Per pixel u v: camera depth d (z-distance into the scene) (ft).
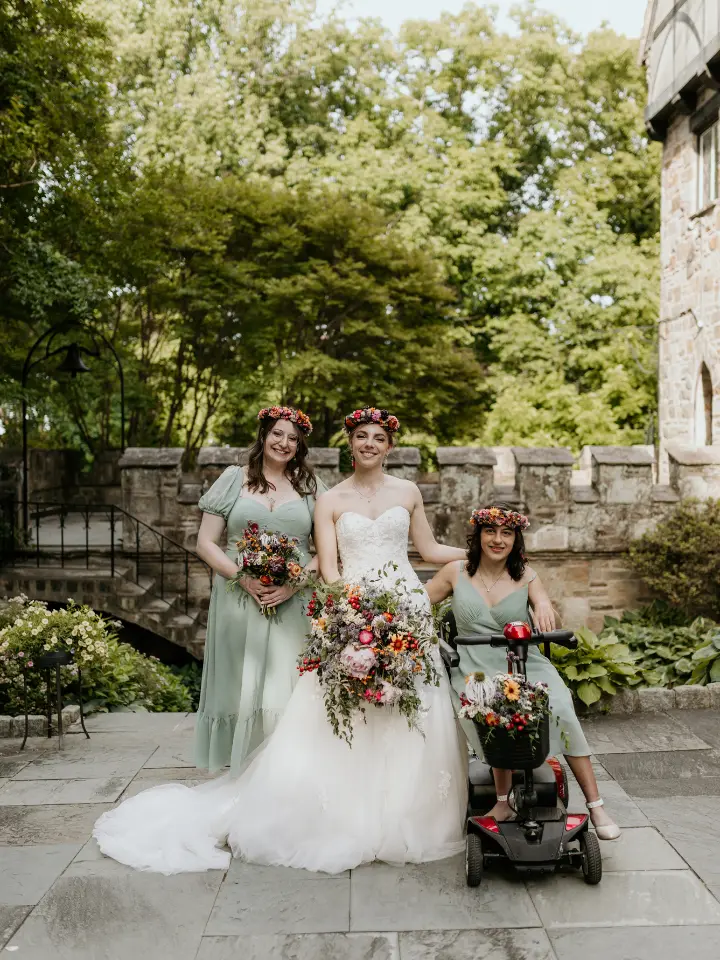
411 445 65.10
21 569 28.60
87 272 43.04
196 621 28.22
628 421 69.05
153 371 54.08
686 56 37.68
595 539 28.99
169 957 9.11
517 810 10.70
